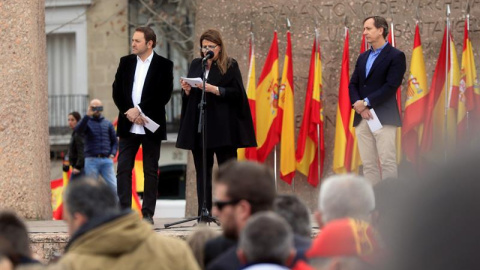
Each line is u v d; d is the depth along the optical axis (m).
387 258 3.56
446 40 14.00
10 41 12.75
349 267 4.91
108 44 31.72
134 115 11.07
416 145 13.89
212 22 15.12
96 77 32.03
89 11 31.83
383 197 5.48
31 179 12.65
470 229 3.21
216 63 11.17
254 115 14.42
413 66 13.92
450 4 14.36
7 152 12.67
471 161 3.25
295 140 14.65
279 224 4.74
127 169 11.23
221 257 5.36
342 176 5.44
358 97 12.30
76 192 5.34
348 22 14.59
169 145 31.83
